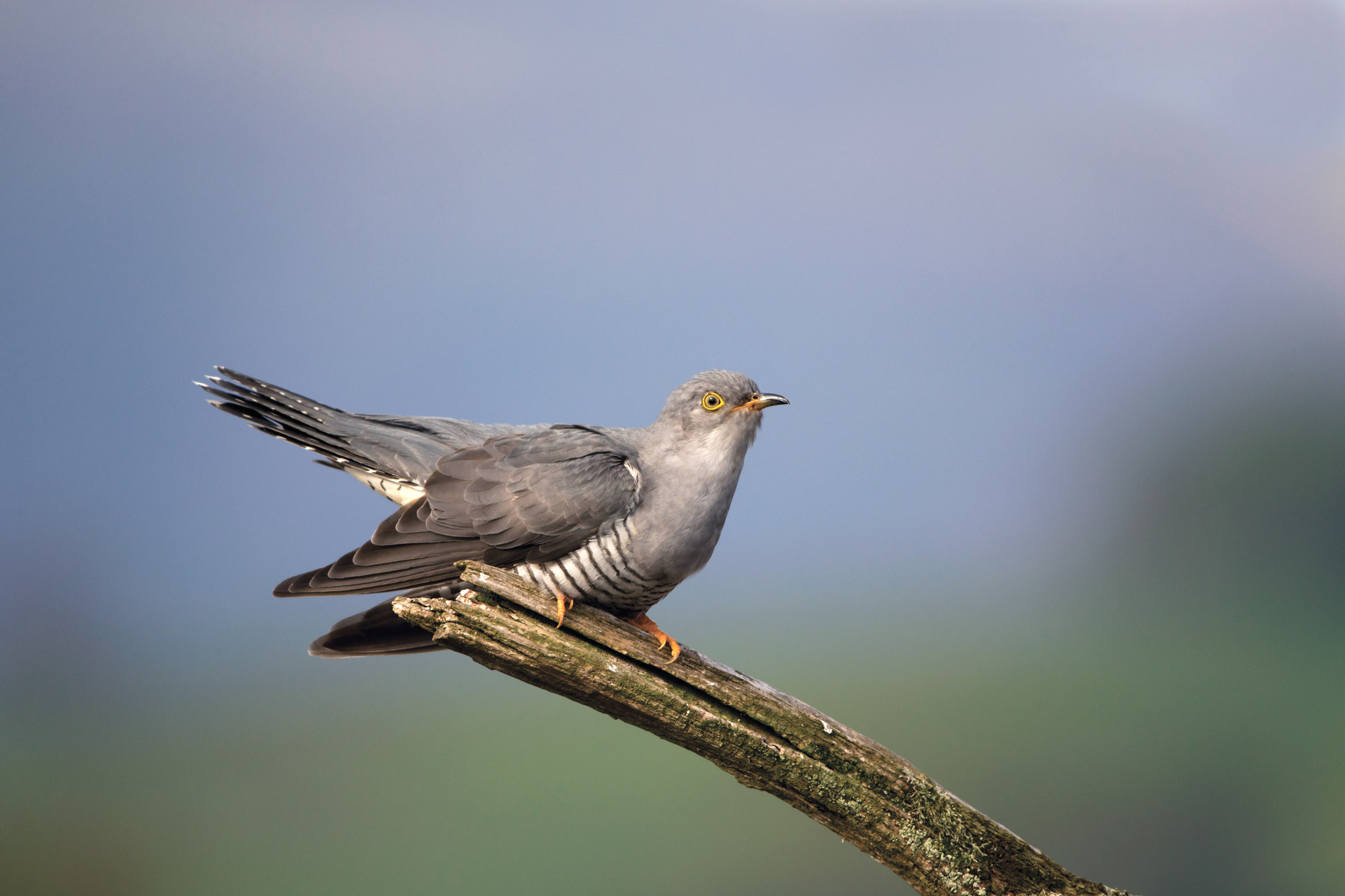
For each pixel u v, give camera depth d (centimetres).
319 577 853
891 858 724
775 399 867
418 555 854
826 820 730
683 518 837
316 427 953
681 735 710
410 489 940
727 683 708
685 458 852
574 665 689
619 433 921
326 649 919
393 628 930
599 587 848
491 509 841
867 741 725
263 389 945
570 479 829
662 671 702
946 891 714
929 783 722
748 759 707
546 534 831
